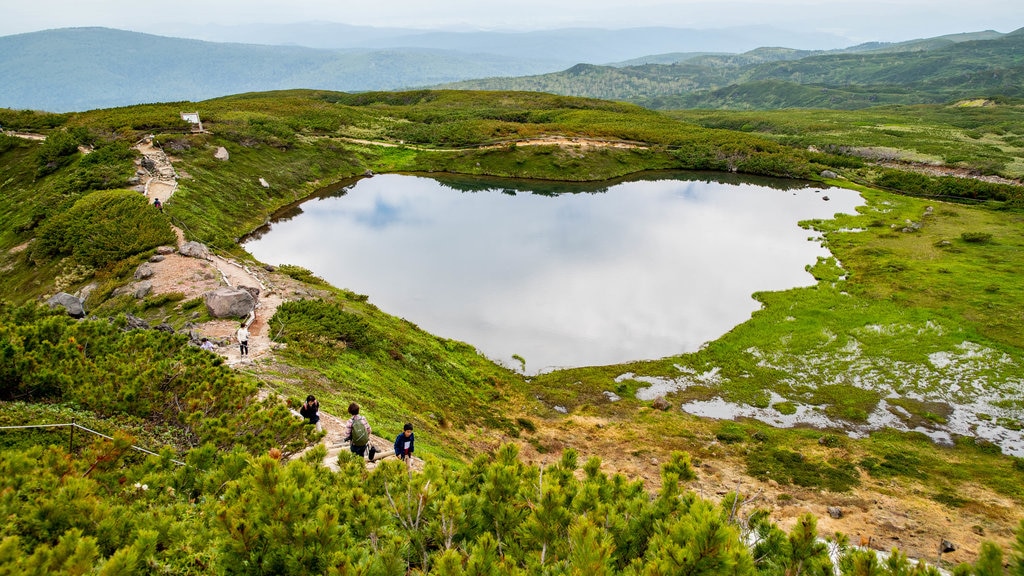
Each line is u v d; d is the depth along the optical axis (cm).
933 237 5409
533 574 634
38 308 2053
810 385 3070
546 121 13062
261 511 648
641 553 749
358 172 8519
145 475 949
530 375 3238
